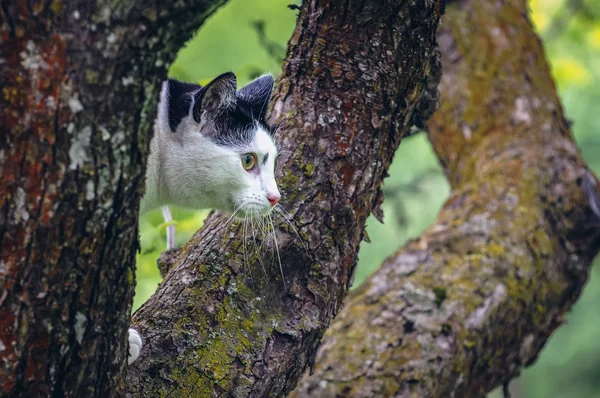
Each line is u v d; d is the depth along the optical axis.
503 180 6.59
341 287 4.02
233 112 4.84
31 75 2.51
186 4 2.58
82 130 2.57
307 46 4.06
